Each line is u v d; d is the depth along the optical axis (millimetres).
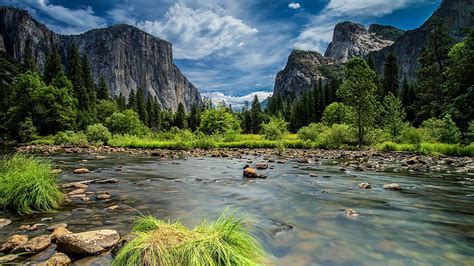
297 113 95750
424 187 11148
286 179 13047
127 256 4094
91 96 82062
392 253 5109
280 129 53469
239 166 18297
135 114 72000
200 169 16828
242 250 4512
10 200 7750
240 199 9211
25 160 10805
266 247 5324
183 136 50062
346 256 4969
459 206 8367
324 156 24938
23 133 52375
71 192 9875
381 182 12203
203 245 4152
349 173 14805
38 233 6098
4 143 50125
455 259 4879
